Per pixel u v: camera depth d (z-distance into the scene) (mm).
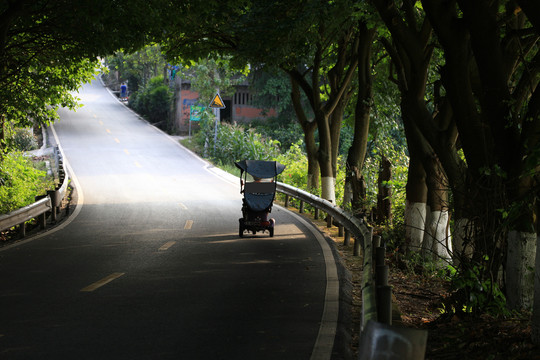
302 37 20734
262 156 42500
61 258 14461
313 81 25500
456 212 12781
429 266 15172
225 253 15305
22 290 10820
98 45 18906
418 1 20094
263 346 7555
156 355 7105
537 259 7586
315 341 7805
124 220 21781
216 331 8219
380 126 28750
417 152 15672
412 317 10602
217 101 43188
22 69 24422
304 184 34188
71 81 25812
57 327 8312
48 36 21719
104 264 13664
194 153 48469
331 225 20891
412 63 12961
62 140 52188
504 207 9906
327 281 11938
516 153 10273
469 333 8461
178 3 19984
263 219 17953
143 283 11539
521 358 6973
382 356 3791
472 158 11164
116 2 17969
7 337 7809
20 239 17766
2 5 18031
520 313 9719
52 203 21641
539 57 11094
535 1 8898
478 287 9328
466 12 10328
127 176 36062
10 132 28688
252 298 10344
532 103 10094
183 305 9742
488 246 10117
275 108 59750
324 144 25984
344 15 18266
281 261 14219
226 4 20641
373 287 6633
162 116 69312
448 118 14602
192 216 22859
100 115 71250
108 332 8086
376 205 22516
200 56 25422
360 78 23906
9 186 25312
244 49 20641
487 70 10477
